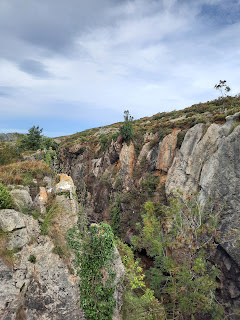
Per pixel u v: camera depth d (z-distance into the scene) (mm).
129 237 30266
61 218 12680
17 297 9281
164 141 32125
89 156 58750
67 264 11367
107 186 42625
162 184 30141
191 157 25312
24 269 10016
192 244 18672
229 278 17281
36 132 51625
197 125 26984
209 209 19672
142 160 36062
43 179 15672
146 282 22781
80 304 10961
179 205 20672
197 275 17578
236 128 19984
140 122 65062
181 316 17391
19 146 48969
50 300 10156
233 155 19359
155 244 21562
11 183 13594
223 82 39312
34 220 11820
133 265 18219
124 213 34156
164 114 64625
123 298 14789
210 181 20500
